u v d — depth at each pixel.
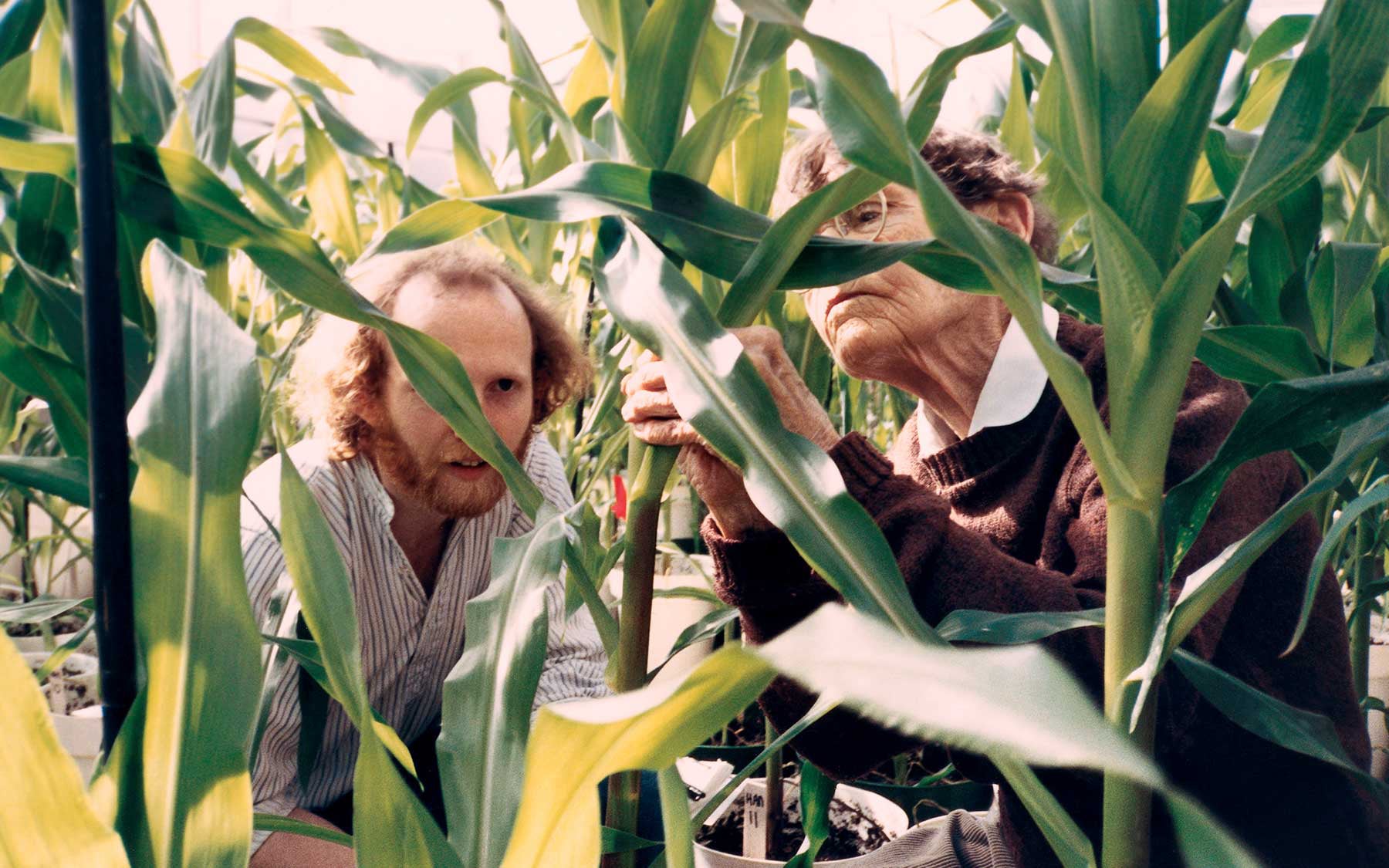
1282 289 0.69
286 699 0.83
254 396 0.28
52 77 0.64
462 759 0.32
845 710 0.68
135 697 0.27
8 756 0.20
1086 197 0.37
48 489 0.46
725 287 0.62
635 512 0.48
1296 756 0.71
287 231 0.39
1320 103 0.34
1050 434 0.79
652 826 0.91
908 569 0.67
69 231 0.65
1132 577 0.39
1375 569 1.05
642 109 0.49
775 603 0.67
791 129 1.08
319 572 0.29
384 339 0.76
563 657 1.02
